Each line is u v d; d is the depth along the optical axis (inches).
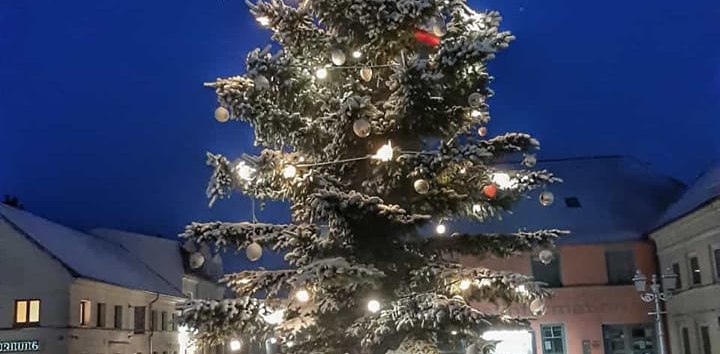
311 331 348.8
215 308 316.5
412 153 331.3
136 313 1499.8
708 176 1046.4
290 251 344.8
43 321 1205.1
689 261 1000.2
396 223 327.6
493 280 328.8
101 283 1304.1
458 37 348.5
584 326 1061.8
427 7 324.8
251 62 338.6
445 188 346.9
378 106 358.3
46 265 1224.2
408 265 347.6
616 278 1083.9
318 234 349.1
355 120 332.5
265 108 340.5
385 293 342.3
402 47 344.5
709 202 897.5
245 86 339.9
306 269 302.2
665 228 1036.5
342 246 339.3
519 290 328.5
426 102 334.3
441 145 327.0
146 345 1520.7
